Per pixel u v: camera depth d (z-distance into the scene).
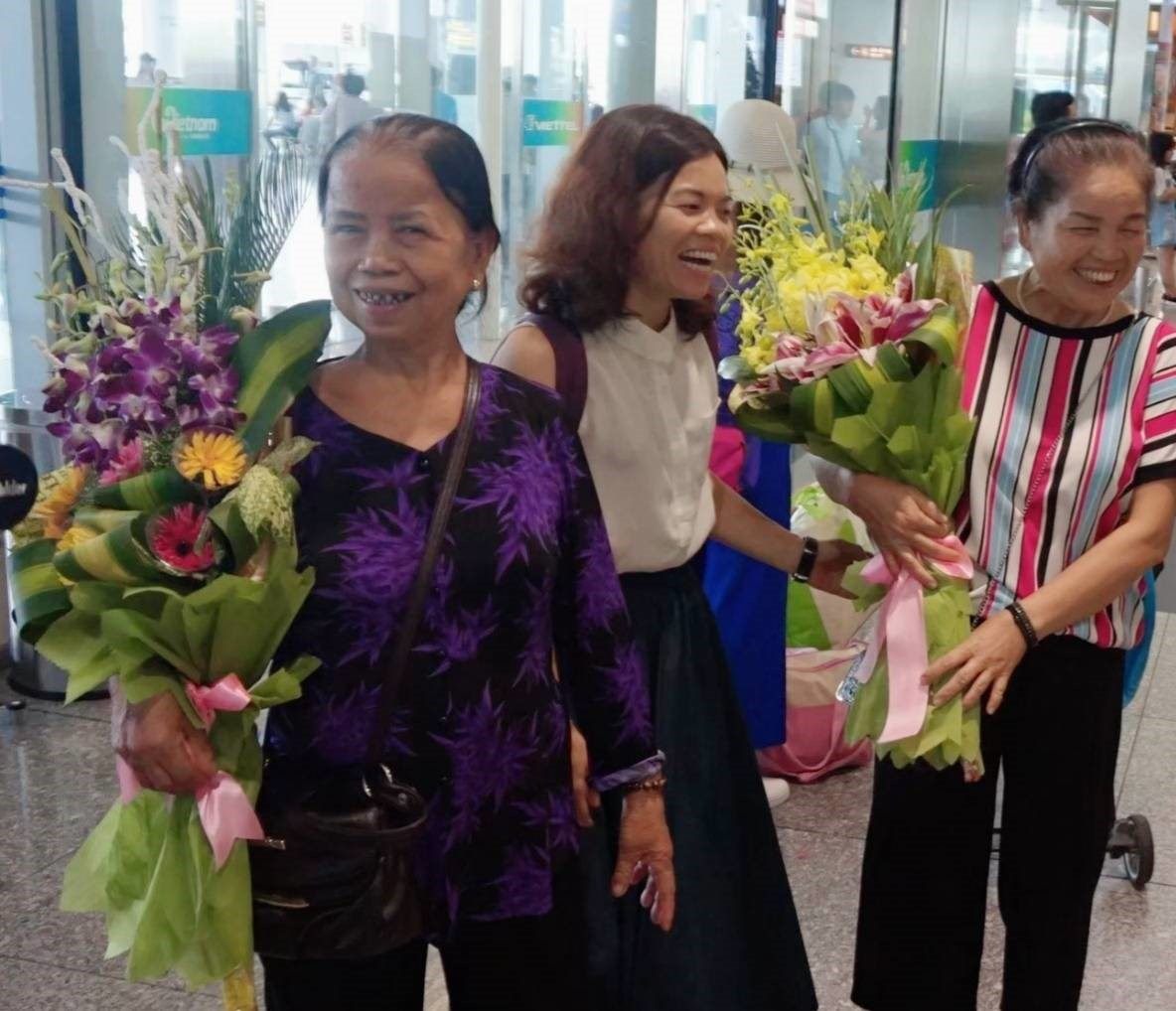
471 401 1.61
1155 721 4.18
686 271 1.92
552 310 1.96
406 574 1.53
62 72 4.16
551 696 1.66
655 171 1.89
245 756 1.53
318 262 3.44
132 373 1.44
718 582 3.16
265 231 1.60
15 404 4.18
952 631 2.02
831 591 2.33
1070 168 1.96
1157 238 9.83
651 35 6.64
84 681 1.46
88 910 1.61
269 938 1.53
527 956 1.69
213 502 1.50
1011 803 2.17
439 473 1.57
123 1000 2.70
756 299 2.12
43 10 4.09
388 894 1.51
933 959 2.25
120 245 1.57
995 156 9.66
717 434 2.93
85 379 1.48
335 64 4.73
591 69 6.31
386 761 1.54
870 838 2.29
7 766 3.72
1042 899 2.17
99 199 4.24
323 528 1.54
